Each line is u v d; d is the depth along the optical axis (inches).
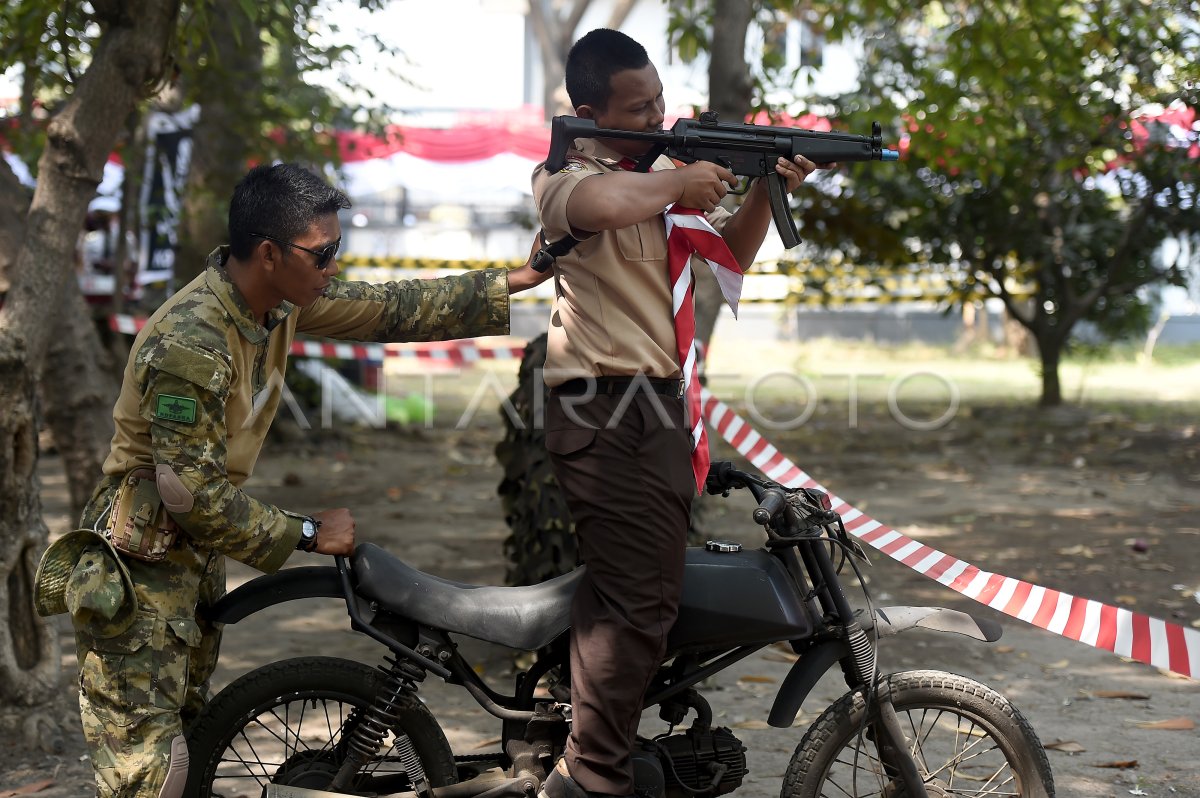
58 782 145.2
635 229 107.7
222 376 102.8
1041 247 484.1
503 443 184.2
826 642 115.5
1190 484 354.0
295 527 108.2
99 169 162.2
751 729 165.3
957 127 334.0
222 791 142.6
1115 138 402.0
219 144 390.0
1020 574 246.1
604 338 107.0
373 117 401.1
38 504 163.2
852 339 860.6
